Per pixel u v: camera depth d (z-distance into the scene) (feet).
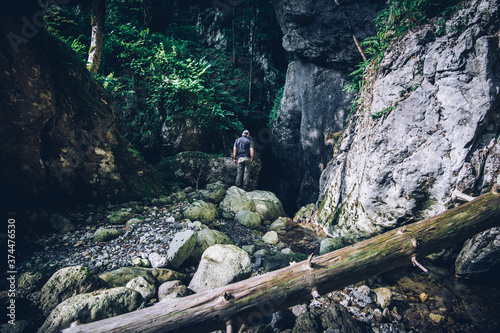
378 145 13.55
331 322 8.30
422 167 12.26
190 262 11.32
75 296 7.86
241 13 34.86
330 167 19.85
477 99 11.21
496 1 11.16
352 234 14.71
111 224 12.64
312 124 23.90
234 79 33.96
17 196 11.43
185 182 20.61
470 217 9.09
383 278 11.43
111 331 5.93
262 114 32.63
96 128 14.10
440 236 8.74
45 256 10.17
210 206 16.14
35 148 11.09
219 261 10.05
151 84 21.90
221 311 6.61
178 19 36.24
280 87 33.81
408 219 12.77
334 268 7.75
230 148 25.36
